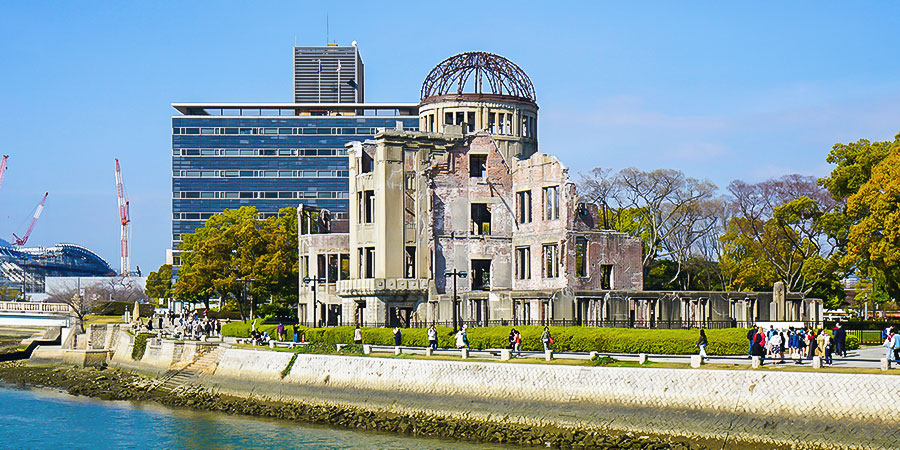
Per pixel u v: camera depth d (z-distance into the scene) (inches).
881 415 1969.7
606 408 2345.0
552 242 3924.7
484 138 4227.4
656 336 2787.9
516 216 4148.6
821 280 4564.5
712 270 5113.2
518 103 4559.5
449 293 4018.2
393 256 4082.2
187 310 5452.8
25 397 3501.5
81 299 6077.8
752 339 2514.8
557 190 3944.4
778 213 4328.3
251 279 5231.3
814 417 2052.2
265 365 3198.8
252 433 2662.4
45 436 2716.5
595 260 3858.3
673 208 5083.7
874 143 3944.4
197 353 3649.1
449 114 4530.0
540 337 3029.0
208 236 6097.4
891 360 2267.5
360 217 4242.1
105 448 2546.8
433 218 4131.4
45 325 5777.6
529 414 2461.9
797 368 2193.7
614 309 3597.4
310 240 4621.1
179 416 2997.0
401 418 2682.1
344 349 3090.6
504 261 4190.5
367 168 4347.9
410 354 2940.5
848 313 5693.9
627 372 2341.3
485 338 3169.3
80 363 4490.7
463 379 2618.1
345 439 2532.0
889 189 3363.7
